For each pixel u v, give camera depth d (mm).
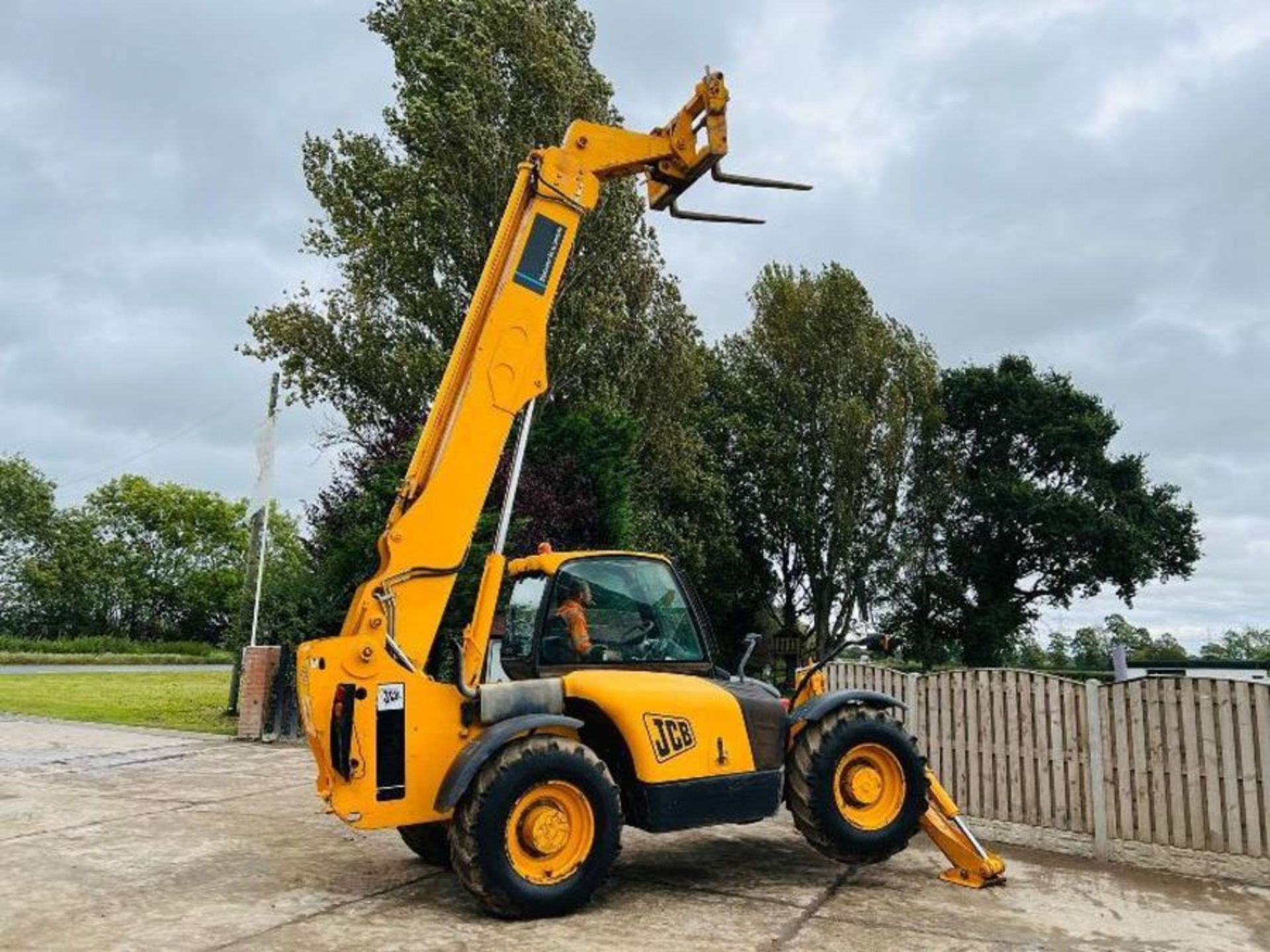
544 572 5816
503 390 5637
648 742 5254
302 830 7023
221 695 18672
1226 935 4793
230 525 64375
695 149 6348
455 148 17750
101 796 8273
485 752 4844
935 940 4586
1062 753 6789
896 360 31594
